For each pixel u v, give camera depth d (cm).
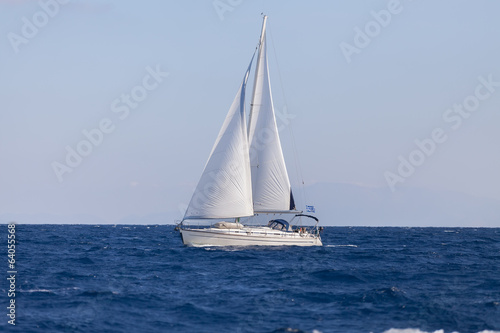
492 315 9719
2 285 12325
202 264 16825
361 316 9700
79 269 15738
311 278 14038
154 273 14862
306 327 8912
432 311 10006
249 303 10681
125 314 9675
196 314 9731
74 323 8981
